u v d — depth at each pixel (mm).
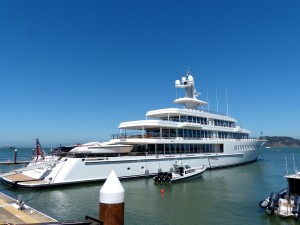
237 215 20453
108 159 33031
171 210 21953
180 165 38125
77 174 30484
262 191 29703
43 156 36031
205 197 26625
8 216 15422
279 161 74438
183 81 50812
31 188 28094
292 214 19078
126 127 42250
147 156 36812
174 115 44500
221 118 52188
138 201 24953
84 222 8133
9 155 113125
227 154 50406
